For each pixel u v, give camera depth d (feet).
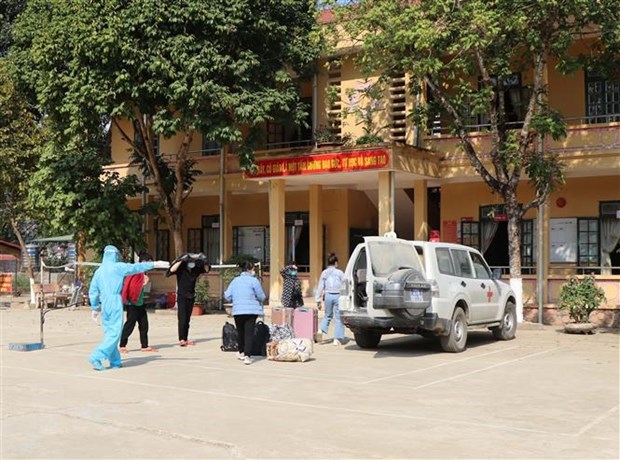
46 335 57.67
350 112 70.74
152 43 64.13
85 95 65.21
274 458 21.50
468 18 53.11
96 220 76.48
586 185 71.77
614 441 23.27
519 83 71.87
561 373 37.01
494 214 67.26
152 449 22.70
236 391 32.63
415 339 54.03
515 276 59.93
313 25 67.46
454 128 61.46
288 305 51.98
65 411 28.32
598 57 60.08
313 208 79.25
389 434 24.26
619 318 61.00
